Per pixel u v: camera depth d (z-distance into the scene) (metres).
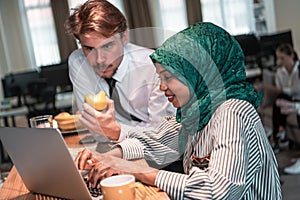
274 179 1.28
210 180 1.13
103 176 1.29
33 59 8.13
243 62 1.30
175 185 1.16
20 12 7.94
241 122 1.17
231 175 1.12
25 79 6.08
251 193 1.22
